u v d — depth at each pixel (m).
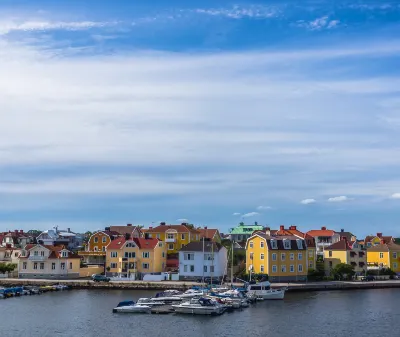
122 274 178.88
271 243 169.88
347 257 188.25
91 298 140.38
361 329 102.69
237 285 154.12
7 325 105.69
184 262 173.12
